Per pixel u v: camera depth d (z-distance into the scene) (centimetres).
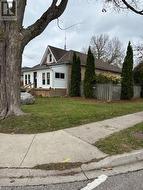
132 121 937
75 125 818
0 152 545
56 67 2589
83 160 504
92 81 2200
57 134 696
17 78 884
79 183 408
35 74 2842
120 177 433
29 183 408
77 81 2381
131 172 458
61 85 2625
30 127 759
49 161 495
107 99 2117
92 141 633
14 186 397
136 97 2572
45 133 707
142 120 966
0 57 873
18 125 778
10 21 855
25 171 450
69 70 2670
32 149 567
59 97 2300
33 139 646
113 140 640
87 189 385
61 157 518
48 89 2455
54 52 2953
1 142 620
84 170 462
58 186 397
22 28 901
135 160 521
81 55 2961
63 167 469
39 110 1130
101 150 563
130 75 2234
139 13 1173
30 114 905
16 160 498
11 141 629
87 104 1555
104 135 696
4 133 711
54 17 950
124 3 1153
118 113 1134
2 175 436
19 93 898
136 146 594
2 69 872
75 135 690
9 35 860
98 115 1025
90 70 2202
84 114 1023
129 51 2230
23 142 620
